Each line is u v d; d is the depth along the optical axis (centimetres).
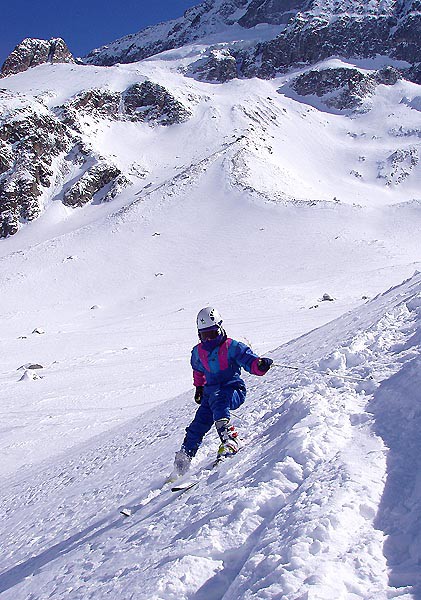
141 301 6406
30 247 8931
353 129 14712
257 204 9012
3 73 18550
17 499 816
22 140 11812
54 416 1708
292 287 4934
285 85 16775
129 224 8988
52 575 389
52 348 3784
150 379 2116
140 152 12688
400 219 8069
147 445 746
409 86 16200
